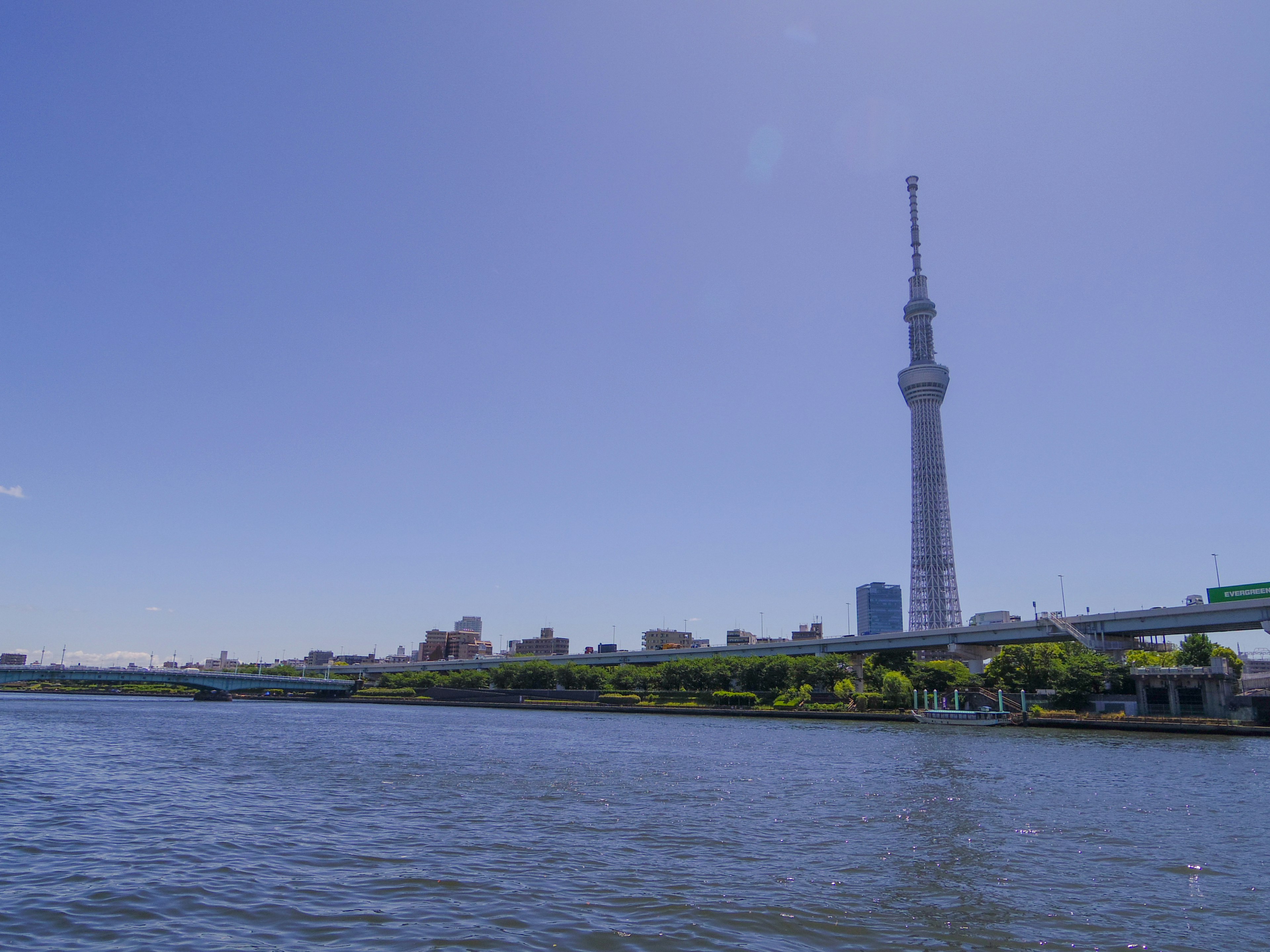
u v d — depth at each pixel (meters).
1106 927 32.06
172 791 63.41
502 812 56.03
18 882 35.47
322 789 66.06
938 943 29.80
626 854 43.12
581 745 114.50
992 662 194.62
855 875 39.41
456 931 29.50
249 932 29.28
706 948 28.44
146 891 34.34
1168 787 72.38
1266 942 30.67
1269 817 57.41
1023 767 87.88
